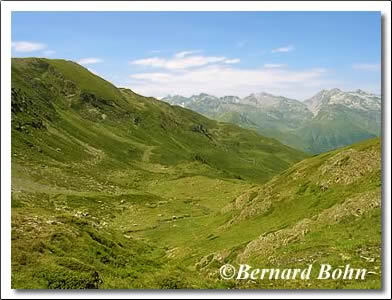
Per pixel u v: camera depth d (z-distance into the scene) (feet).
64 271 89.40
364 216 130.82
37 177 431.84
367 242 110.83
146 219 318.24
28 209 149.18
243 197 245.86
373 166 170.40
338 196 165.27
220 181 537.24
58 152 606.55
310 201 177.17
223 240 182.19
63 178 464.65
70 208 330.54
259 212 199.00
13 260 91.61
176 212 347.15
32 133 622.54
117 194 443.32
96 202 380.58
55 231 117.70
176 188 525.75
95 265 107.76
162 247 213.25
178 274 107.96
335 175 180.86
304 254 113.80
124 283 94.89
